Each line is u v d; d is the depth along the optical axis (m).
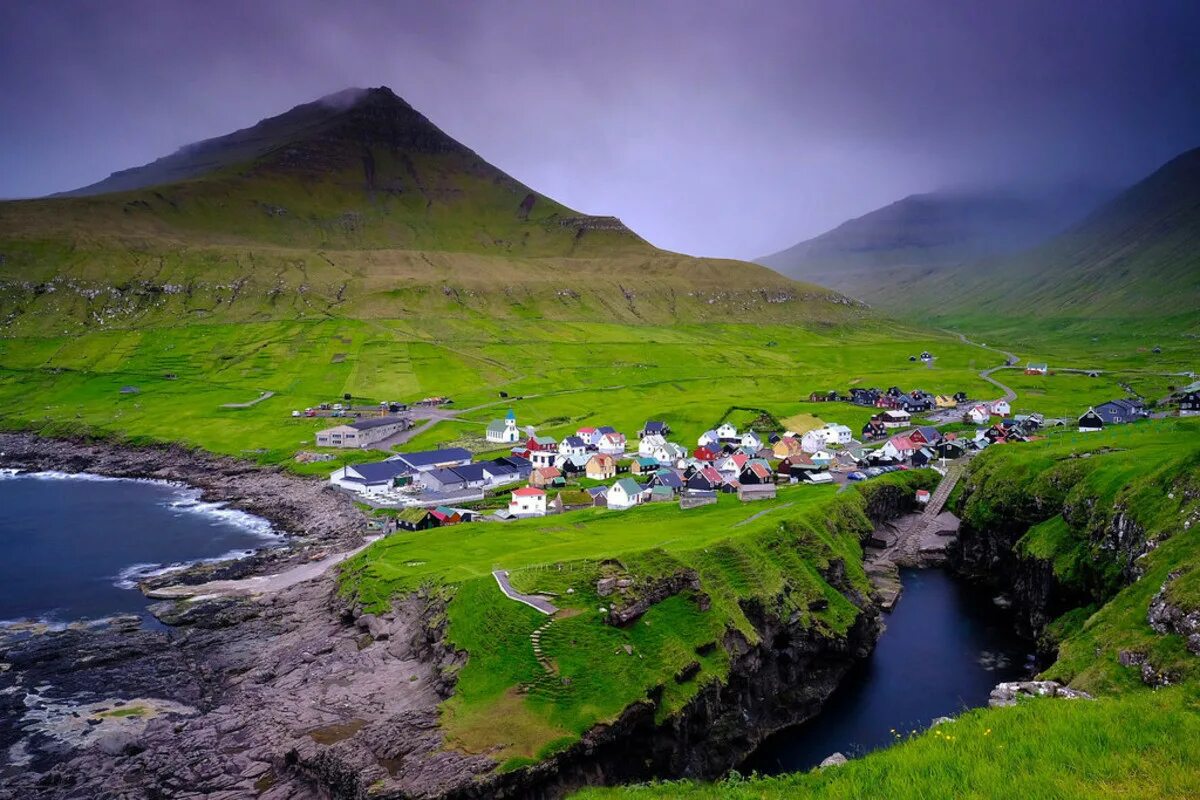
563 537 112.94
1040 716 34.78
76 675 85.31
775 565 94.50
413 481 171.38
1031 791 27.69
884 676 87.62
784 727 79.62
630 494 135.12
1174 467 82.38
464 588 86.06
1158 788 26.53
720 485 142.75
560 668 71.06
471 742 62.91
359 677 80.25
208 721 73.75
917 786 30.20
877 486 140.38
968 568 123.56
